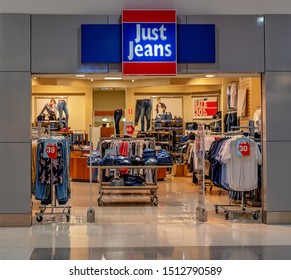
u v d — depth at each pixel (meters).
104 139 10.59
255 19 7.17
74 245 5.68
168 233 6.42
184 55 7.08
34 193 7.28
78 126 18.69
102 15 7.08
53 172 7.13
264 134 7.21
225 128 14.95
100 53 7.03
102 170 10.02
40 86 18.48
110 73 7.10
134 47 6.98
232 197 8.48
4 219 6.93
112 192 11.10
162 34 7.00
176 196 10.58
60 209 8.54
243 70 7.14
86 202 9.58
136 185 9.17
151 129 18.08
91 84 18.52
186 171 15.66
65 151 7.30
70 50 7.03
